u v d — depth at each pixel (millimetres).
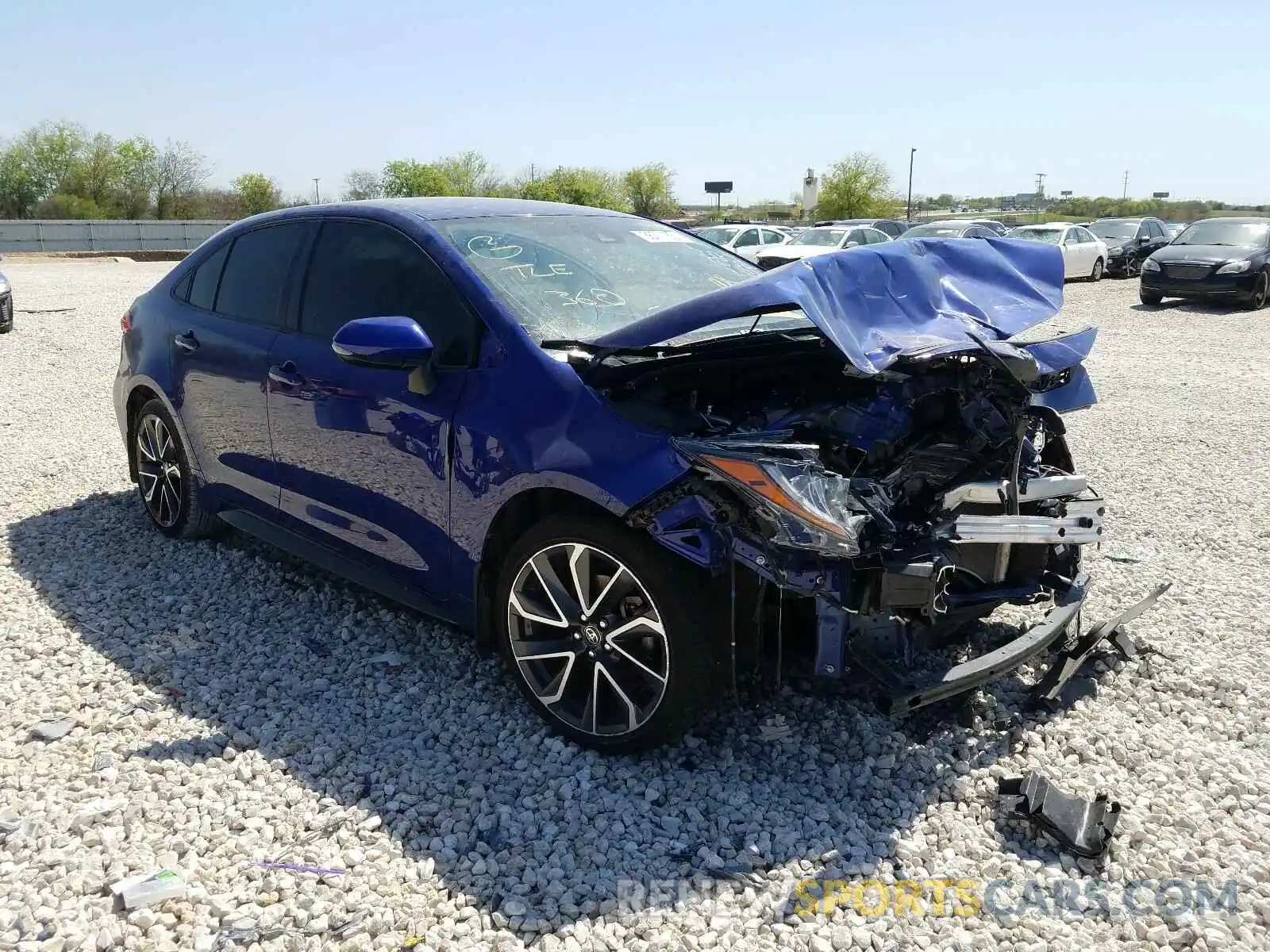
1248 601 4691
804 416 3402
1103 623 4012
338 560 4137
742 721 3504
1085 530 3297
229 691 3686
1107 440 8164
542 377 3320
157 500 5227
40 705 3531
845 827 2961
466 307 3600
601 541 3115
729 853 2836
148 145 62375
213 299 4773
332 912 2549
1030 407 3822
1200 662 4035
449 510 3521
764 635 3186
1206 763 3316
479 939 2488
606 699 3287
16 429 7707
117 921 2479
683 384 3434
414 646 4055
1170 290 18688
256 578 4711
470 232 3939
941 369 3500
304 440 4102
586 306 3721
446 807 3014
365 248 4066
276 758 3240
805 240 23844
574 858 2801
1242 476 6996
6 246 46250
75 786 3049
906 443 3457
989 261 3879
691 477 2943
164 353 4934
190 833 2842
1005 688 3783
